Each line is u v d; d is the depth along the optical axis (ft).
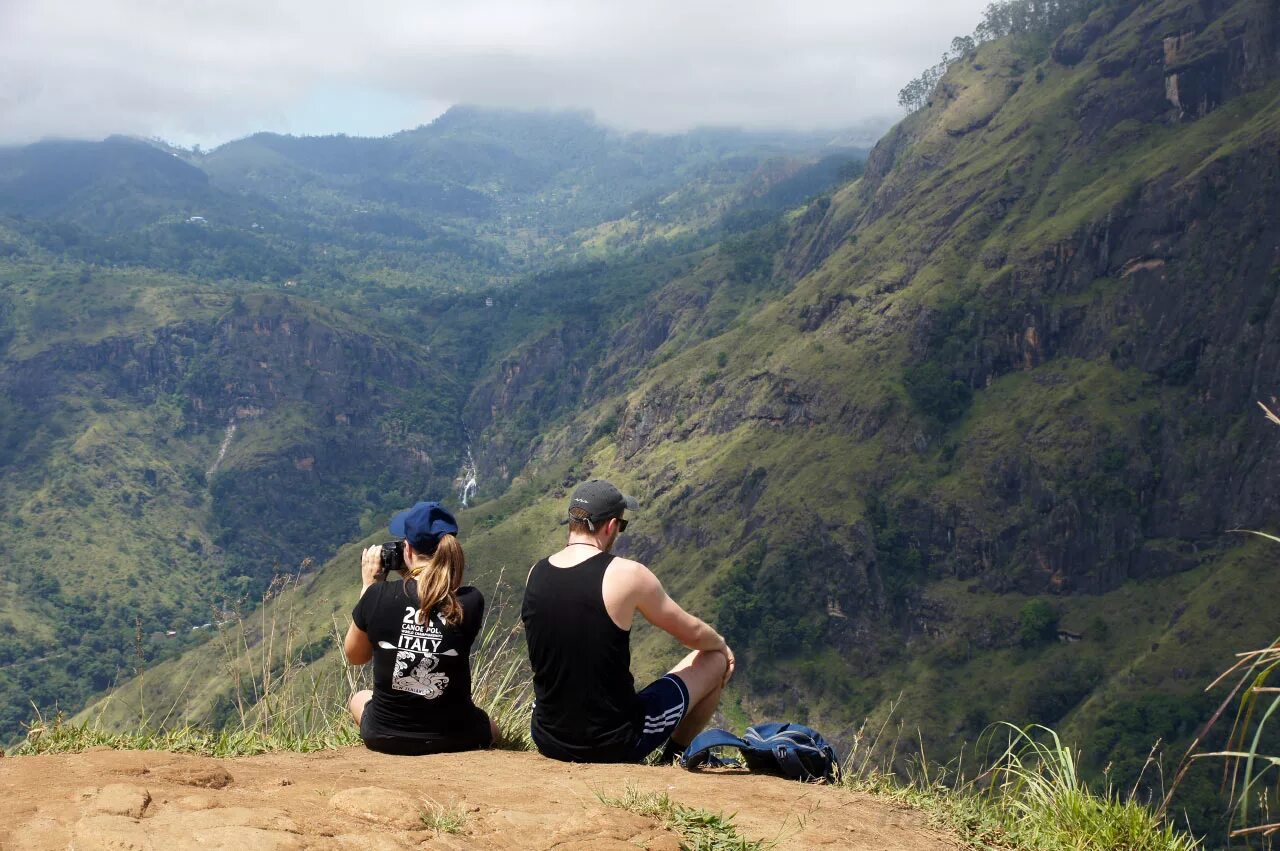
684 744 16.40
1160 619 311.47
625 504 15.74
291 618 19.48
